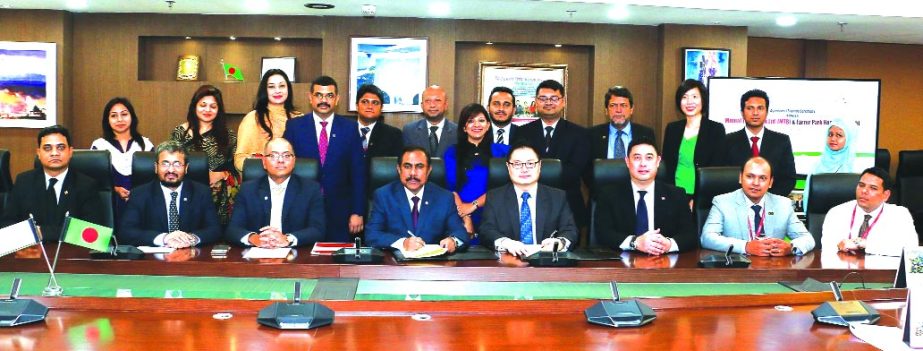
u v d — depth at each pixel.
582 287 2.99
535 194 4.01
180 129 5.16
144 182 4.36
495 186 4.44
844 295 2.68
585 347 2.08
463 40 7.21
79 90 7.01
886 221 3.99
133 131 5.15
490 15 6.96
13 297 2.32
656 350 2.06
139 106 7.02
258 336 2.13
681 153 5.34
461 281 3.08
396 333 2.19
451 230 3.89
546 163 4.41
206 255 3.34
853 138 6.93
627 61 7.38
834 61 8.54
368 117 5.18
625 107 5.24
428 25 7.18
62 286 2.88
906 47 8.63
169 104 7.02
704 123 5.27
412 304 2.43
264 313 2.26
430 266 3.11
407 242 3.44
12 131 6.88
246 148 5.18
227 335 2.13
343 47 7.13
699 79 7.27
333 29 7.11
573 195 5.04
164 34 7.03
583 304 2.47
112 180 4.34
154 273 3.12
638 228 4.00
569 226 3.97
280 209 4.06
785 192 5.19
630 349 2.07
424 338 2.14
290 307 2.26
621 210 4.04
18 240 2.80
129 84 7.02
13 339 2.07
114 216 4.30
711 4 6.44
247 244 3.71
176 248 3.57
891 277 3.24
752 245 3.67
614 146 5.29
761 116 5.21
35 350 1.98
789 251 3.66
